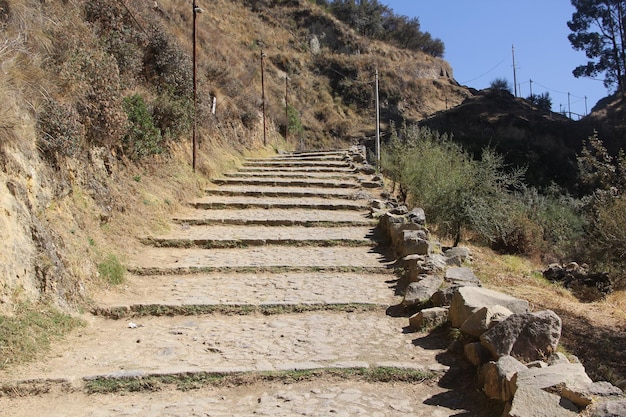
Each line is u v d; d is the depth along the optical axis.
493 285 9.49
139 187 10.57
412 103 52.56
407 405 4.53
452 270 7.40
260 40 48.12
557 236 18.91
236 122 20.72
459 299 5.84
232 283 7.84
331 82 50.50
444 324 6.07
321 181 15.04
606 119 45.22
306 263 8.70
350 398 4.64
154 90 13.18
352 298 7.16
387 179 19.33
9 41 7.03
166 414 4.36
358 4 63.88
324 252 9.47
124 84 11.22
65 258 6.68
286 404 4.52
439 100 54.75
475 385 4.79
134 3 14.39
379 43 59.25
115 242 8.55
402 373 5.00
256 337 5.97
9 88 6.59
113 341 5.84
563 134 45.03
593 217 11.94
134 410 4.43
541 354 4.68
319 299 7.10
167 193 11.52
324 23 55.38
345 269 8.43
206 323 6.46
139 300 7.02
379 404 4.54
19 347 5.14
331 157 20.34
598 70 55.16
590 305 10.11
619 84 51.28
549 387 3.74
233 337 5.98
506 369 4.27
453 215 12.99
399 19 65.50
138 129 11.02
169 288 7.58
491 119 46.38
